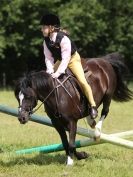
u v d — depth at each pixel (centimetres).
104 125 1992
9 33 3538
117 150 1426
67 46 1165
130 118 2184
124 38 3822
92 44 3975
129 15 3891
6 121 2075
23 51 3638
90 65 1325
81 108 1209
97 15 3712
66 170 1170
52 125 1284
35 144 1538
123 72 1411
